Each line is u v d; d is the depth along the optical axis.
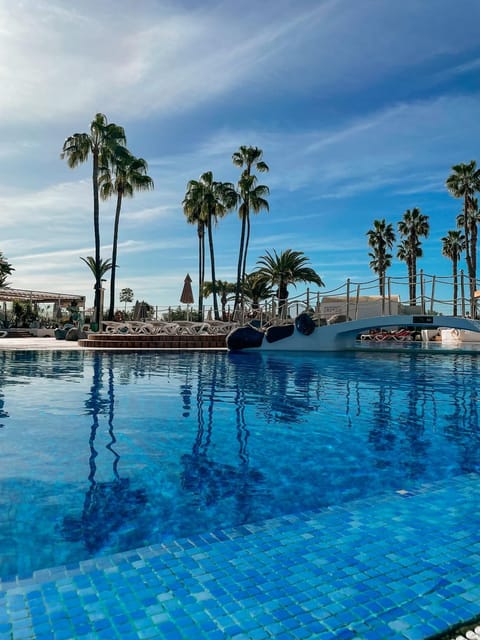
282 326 18.22
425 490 3.54
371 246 49.44
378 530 2.77
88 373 10.53
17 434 5.08
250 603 1.98
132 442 4.81
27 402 6.94
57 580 2.20
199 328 20.28
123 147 28.14
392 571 2.25
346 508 3.16
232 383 9.08
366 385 8.97
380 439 5.06
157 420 5.83
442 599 2.00
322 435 5.20
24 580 2.21
